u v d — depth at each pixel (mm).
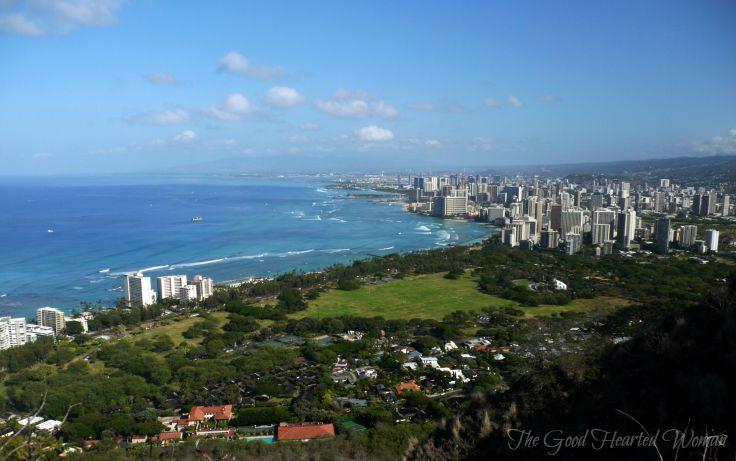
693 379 16891
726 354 17609
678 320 21594
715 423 15375
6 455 17328
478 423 22203
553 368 23375
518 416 21438
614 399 18891
